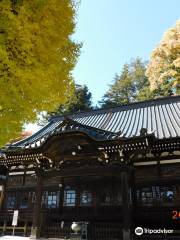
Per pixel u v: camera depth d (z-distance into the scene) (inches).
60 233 527.5
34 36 267.1
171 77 1273.4
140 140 492.7
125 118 806.5
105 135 561.6
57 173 596.7
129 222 471.2
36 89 275.9
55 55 305.0
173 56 1229.1
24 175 726.5
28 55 262.5
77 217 582.2
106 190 591.2
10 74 258.2
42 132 892.6
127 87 1902.1
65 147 574.9
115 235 482.0
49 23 284.8
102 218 559.2
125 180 513.0
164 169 551.5
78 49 356.8
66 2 319.6
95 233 500.4
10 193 728.3
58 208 624.4
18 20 242.1
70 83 353.7
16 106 273.0
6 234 645.9
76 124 588.1
